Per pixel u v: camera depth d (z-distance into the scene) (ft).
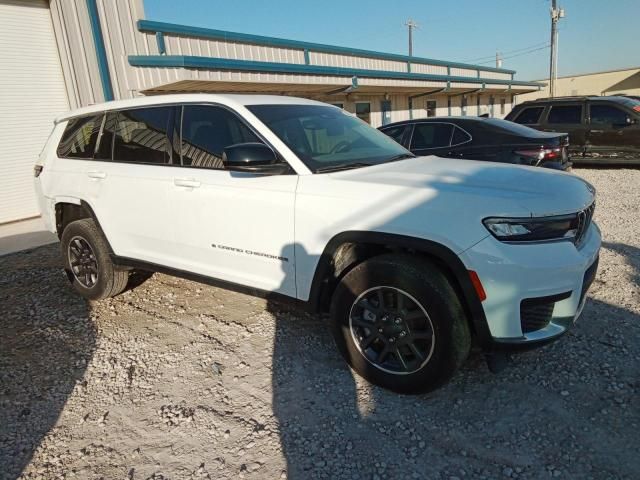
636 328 11.06
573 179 9.82
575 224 8.46
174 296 14.79
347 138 12.00
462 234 8.04
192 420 8.79
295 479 7.25
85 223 14.20
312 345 11.21
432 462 7.47
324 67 45.65
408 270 8.46
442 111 79.30
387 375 9.09
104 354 11.43
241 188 10.55
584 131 34.99
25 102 29.12
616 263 15.24
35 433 8.68
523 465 7.30
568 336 10.85
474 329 8.61
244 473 7.44
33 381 10.41
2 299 15.43
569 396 8.83
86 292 14.57
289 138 10.71
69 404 9.52
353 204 9.11
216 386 9.82
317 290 9.79
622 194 26.48
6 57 28.02
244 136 10.96
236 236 10.81
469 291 8.06
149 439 8.37
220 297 14.46
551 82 112.98
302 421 8.58
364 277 9.02
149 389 9.89
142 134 12.89
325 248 9.37
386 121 64.75
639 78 139.74
